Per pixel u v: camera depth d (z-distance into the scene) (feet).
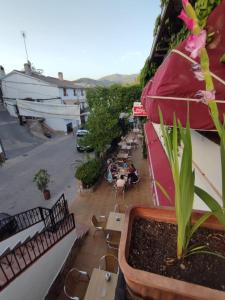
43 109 76.33
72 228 24.03
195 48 3.21
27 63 91.04
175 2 10.12
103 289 14.34
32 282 16.48
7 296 13.82
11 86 92.02
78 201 34.96
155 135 26.04
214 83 5.19
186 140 3.31
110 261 18.90
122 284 4.28
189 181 3.46
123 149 59.31
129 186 38.75
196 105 5.59
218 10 5.24
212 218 4.63
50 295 18.60
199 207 9.24
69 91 98.43
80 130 69.10
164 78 5.96
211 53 5.13
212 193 8.27
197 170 9.98
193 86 5.55
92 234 26.61
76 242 24.66
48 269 18.84
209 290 2.97
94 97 58.65
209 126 5.61
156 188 13.97
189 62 5.54
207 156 8.77
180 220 3.69
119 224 23.61
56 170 50.75
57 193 39.32
